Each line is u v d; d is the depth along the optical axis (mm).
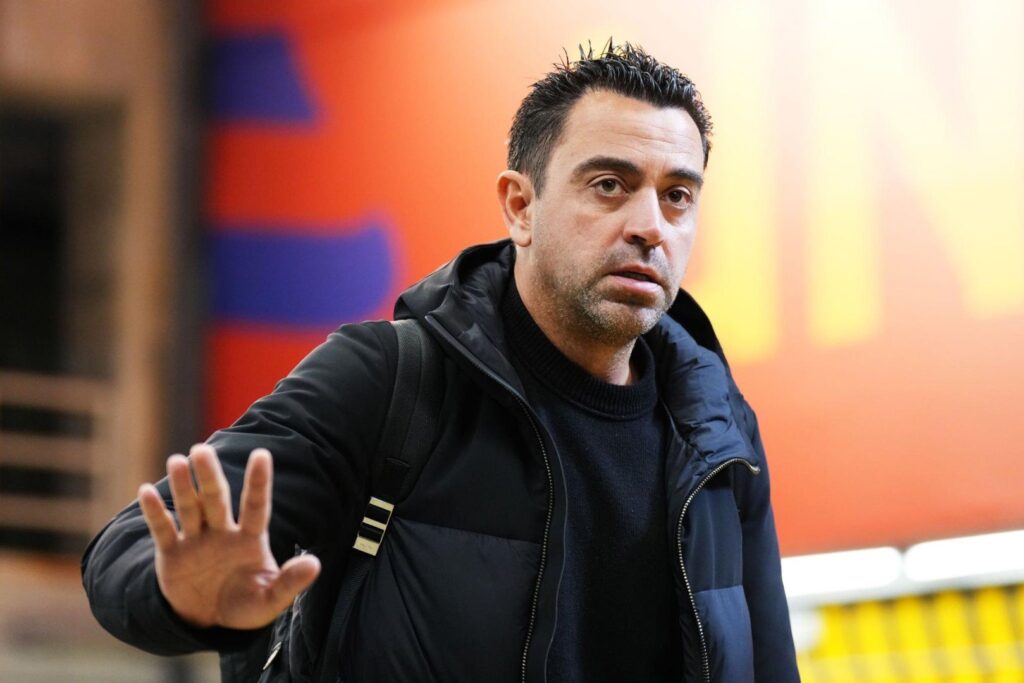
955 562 6605
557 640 2461
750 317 7219
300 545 2379
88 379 9266
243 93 8672
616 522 2568
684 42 7457
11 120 9258
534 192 2635
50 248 10742
